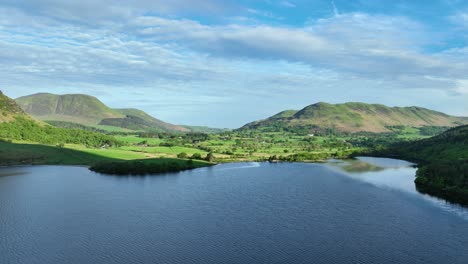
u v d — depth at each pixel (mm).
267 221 104625
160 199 132625
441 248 83688
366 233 93938
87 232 94750
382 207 120062
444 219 105938
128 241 88312
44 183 164125
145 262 76500
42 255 79812
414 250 82625
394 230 96250
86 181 170875
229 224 101875
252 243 87125
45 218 106812
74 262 76375
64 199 131625
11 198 132375
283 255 80062
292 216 109688
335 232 94812
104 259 77938
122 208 119062
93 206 121375
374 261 76938
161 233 94062
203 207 120688
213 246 85250
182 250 82812
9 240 88625
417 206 121188
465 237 90688
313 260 77562
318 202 127625
